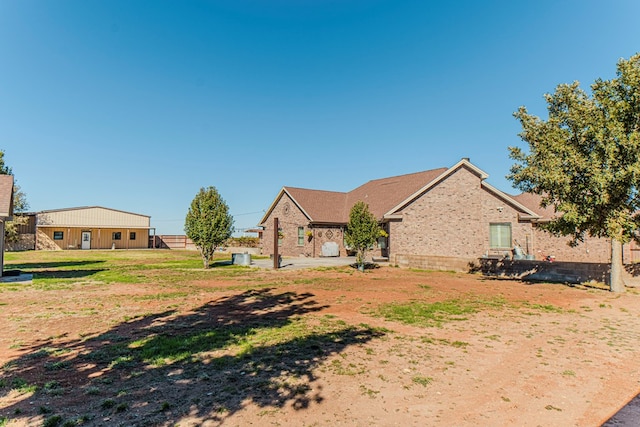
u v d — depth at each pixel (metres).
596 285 13.80
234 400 4.29
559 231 12.98
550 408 4.22
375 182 33.78
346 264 22.62
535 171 12.41
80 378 4.90
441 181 22.73
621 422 3.91
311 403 4.24
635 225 11.04
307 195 32.41
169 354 5.86
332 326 7.73
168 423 3.74
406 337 6.98
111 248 47.41
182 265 22.98
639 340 6.89
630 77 10.38
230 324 7.89
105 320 8.23
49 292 12.06
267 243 34.81
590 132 11.02
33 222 42.97
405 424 3.83
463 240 21.67
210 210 21.00
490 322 8.22
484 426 3.81
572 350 6.29
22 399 4.26
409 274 18.12
